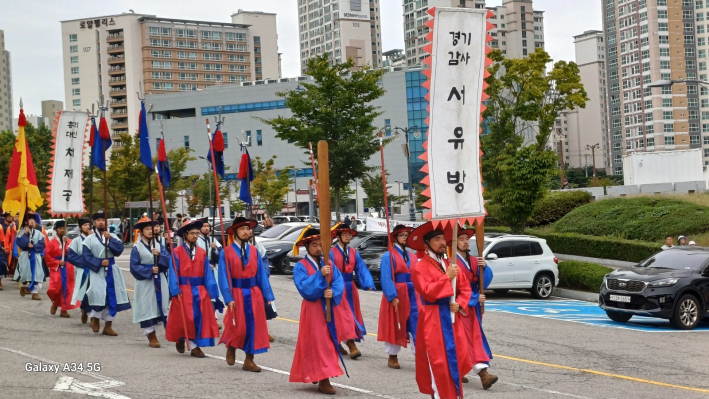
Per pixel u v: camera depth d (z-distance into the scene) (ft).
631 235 99.91
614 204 112.37
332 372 27.09
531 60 94.63
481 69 24.52
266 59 449.89
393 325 33.40
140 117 39.55
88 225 42.45
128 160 147.95
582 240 97.45
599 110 583.58
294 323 46.21
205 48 423.23
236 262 31.22
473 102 24.41
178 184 175.11
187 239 34.81
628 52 428.15
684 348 40.06
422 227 24.47
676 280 49.90
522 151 87.97
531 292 68.64
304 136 91.56
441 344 23.50
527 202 89.51
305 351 27.50
